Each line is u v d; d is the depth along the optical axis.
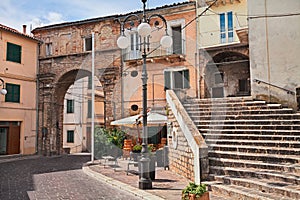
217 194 6.49
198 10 17.58
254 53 12.94
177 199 6.41
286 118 9.75
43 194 7.60
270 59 12.62
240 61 16.95
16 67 20.20
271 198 5.46
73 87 22.12
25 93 20.88
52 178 10.23
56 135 22.03
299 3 12.45
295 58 12.21
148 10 17.98
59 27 21.16
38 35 22.06
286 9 12.63
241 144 8.53
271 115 9.90
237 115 10.46
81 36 20.58
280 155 7.38
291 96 12.05
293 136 8.19
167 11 17.95
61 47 21.23
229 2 17.09
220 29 17.22
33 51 21.61
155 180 8.70
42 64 21.84
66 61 20.88
